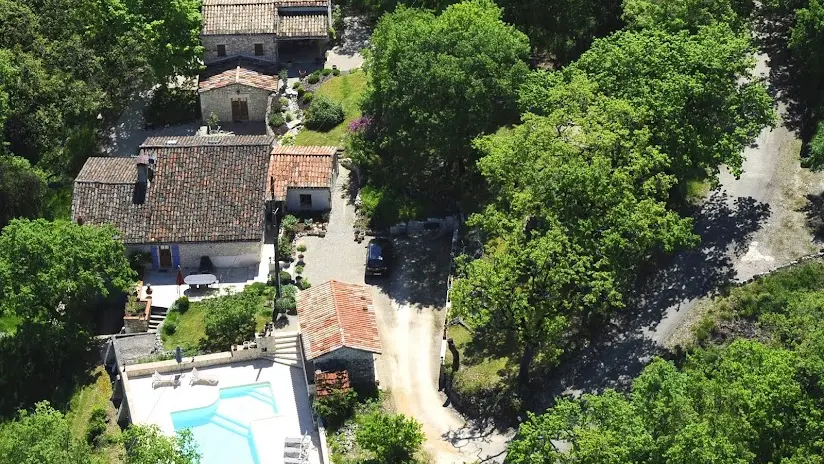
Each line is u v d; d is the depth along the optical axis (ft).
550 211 248.11
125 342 276.21
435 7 354.33
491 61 292.40
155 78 355.77
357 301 271.90
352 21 400.67
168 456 217.97
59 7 358.84
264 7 366.63
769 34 337.93
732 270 270.26
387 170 320.70
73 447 230.07
